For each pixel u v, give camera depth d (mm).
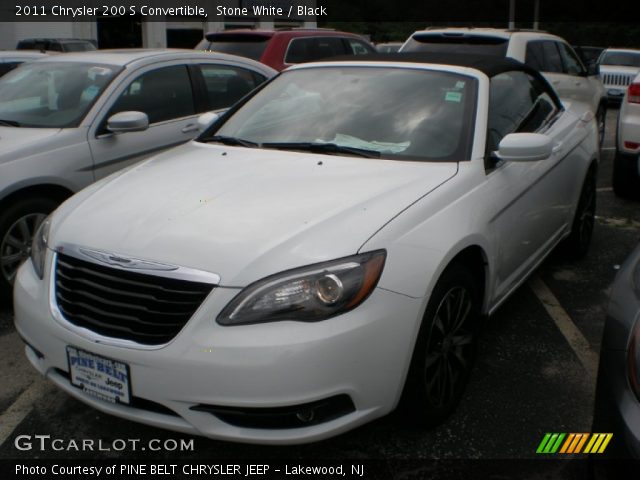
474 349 3400
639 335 2248
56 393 3553
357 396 2650
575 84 9320
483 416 3299
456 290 3137
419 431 3164
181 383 2570
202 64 5996
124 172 3674
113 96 5160
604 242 5984
